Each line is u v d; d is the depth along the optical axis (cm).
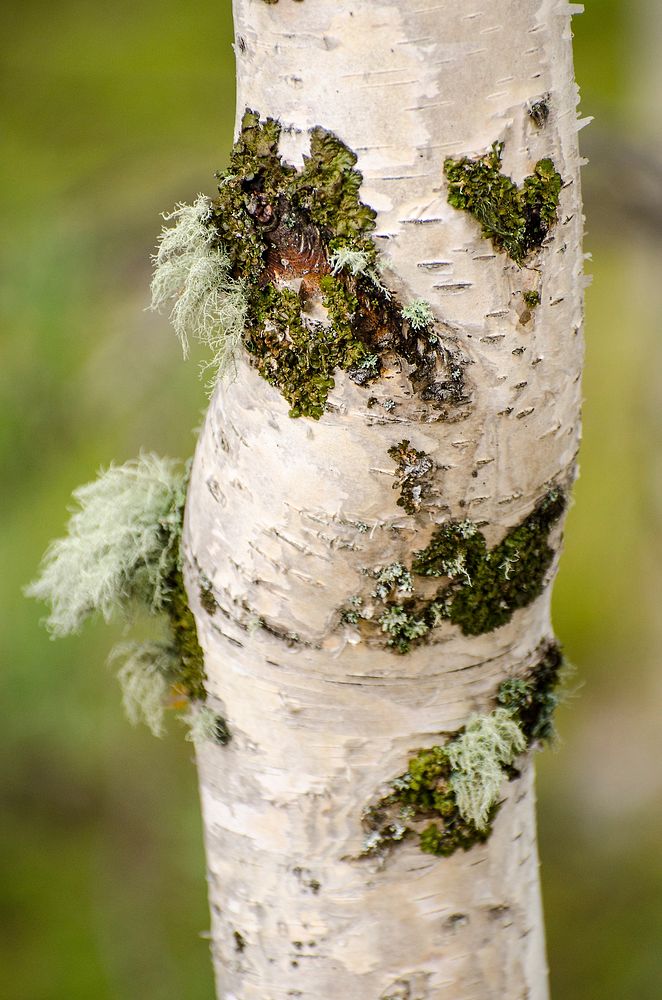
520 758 114
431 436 108
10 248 222
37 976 252
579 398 110
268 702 112
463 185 106
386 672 111
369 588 110
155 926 260
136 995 249
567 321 108
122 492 117
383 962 113
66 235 221
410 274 107
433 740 112
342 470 108
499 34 106
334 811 112
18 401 215
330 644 110
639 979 248
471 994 114
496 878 114
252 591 111
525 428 108
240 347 109
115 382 222
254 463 109
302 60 106
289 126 106
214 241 108
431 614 110
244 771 113
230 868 115
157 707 116
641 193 249
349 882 113
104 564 116
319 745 112
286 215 107
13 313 215
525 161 107
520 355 108
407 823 112
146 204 234
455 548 109
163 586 116
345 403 108
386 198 106
